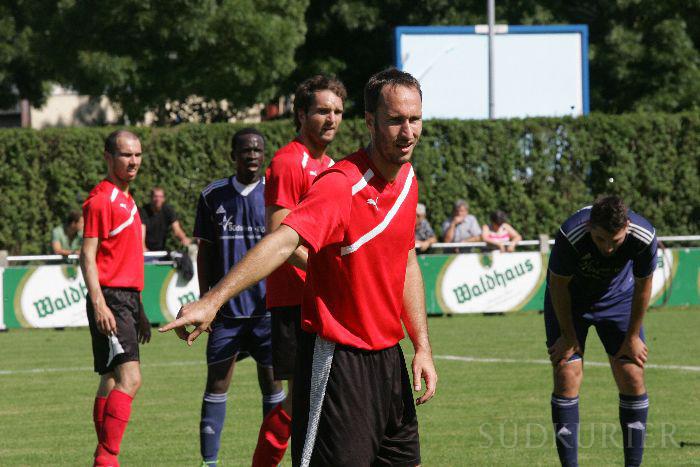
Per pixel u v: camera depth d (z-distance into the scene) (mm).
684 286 40906
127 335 14898
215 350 15156
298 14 66938
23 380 25234
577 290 14500
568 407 14391
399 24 73875
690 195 49594
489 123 47469
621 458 15875
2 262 37000
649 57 73312
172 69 64125
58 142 44906
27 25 71750
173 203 45156
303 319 9750
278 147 45875
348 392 9570
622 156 48750
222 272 15672
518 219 47875
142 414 20328
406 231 9672
